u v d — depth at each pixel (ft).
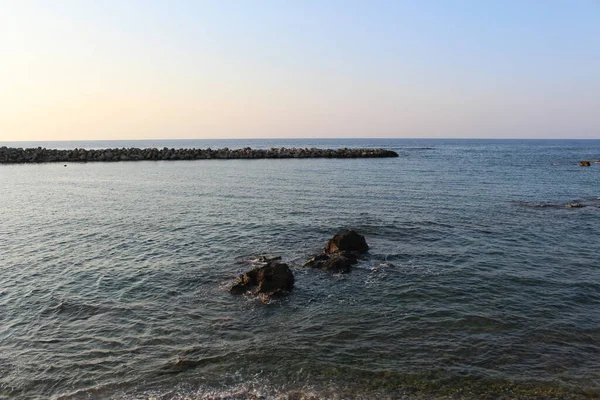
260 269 44.16
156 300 40.93
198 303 40.19
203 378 28.12
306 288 43.80
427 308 38.73
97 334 34.17
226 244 60.75
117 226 72.90
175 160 256.93
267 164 225.56
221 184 133.90
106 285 44.83
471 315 37.19
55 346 32.40
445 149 452.76
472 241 61.82
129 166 213.46
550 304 39.58
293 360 30.09
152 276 47.50
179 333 34.22
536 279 46.14
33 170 191.83
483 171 177.27
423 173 168.25
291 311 38.29
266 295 41.27
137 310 38.63
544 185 128.57
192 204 95.04
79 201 101.19
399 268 49.93
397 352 31.14
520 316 37.01
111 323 36.06
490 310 38.24
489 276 47.09
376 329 34.68
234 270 49.47
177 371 28.91
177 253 56.39
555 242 61.41
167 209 88.99
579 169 188.03
